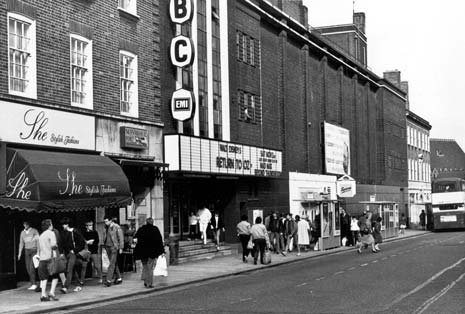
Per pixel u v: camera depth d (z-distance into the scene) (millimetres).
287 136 40000
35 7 18469
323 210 34812
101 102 21562
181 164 25266
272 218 31672
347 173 50750
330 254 32438
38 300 15477
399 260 26938
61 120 19266
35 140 18125
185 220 29859
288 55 40969
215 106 30750
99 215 21312
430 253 31125
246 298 15484
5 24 17281
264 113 36875
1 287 16984
